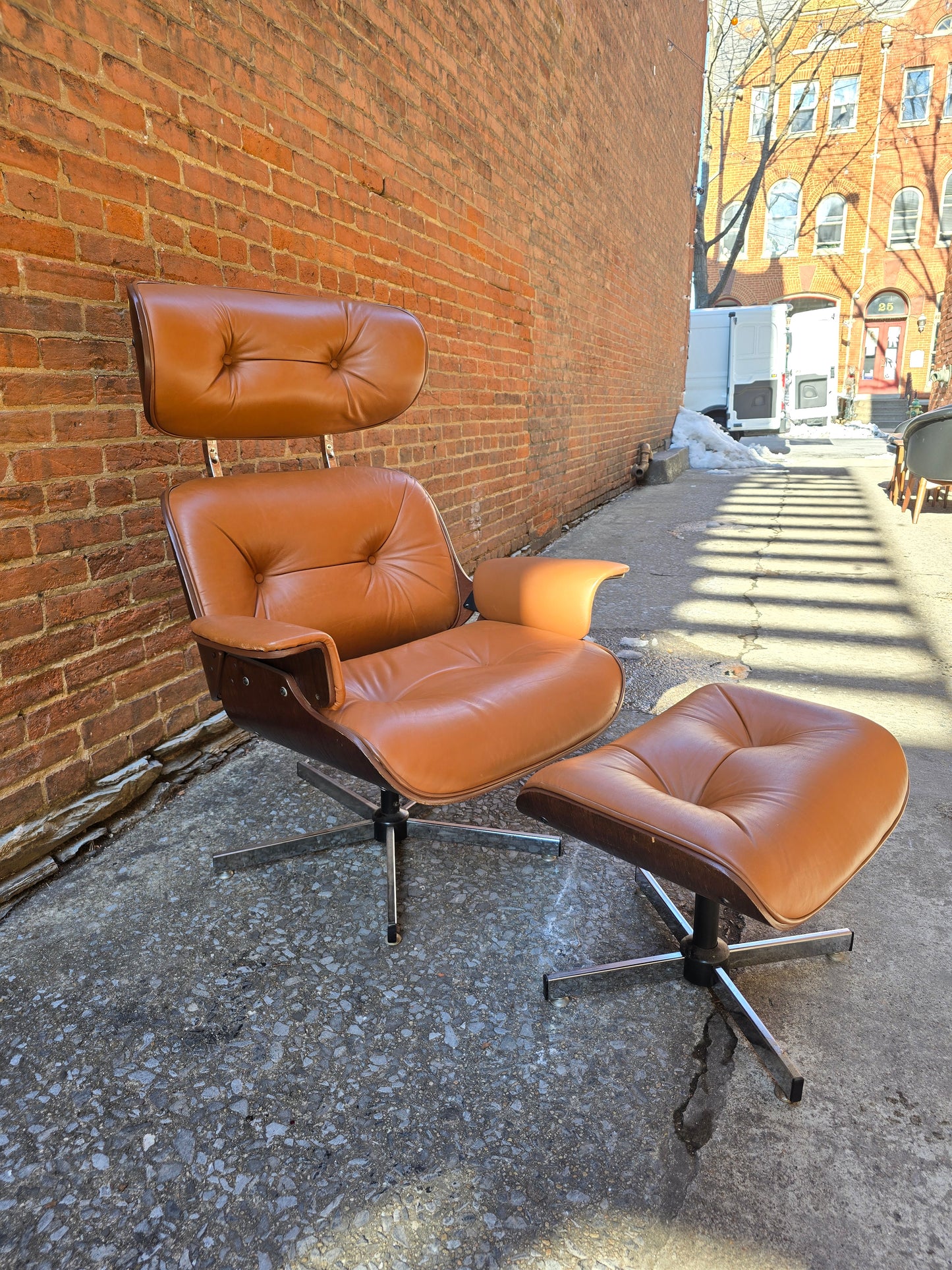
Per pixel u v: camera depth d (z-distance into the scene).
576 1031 1.42
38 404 1.76
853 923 1.72
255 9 2.32
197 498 1.83
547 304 5.38
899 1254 1.04
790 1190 1.13
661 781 1.49
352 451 3.07
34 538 1.78
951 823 2.09
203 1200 1.11
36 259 1.72
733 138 21.98
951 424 5.99
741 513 7.05
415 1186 1.13
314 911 1.74
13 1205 1.10
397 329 2.15
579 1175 1.15
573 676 1.76
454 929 1.69
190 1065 1.33
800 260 22.38
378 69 2.99
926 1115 1.25
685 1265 1.03
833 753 1.46
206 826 2.08
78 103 1.79
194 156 2.13
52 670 1.86
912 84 20.20
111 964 1.56
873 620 3.85
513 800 2.26
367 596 2.12
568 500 6.36
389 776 1.39
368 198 3.00
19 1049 1.36
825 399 17.11
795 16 19.91
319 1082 1.30
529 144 4.75
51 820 1.86
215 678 1.72
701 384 14.09
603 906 1.78
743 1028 1.39
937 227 20.89
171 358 1.67
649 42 7.69
